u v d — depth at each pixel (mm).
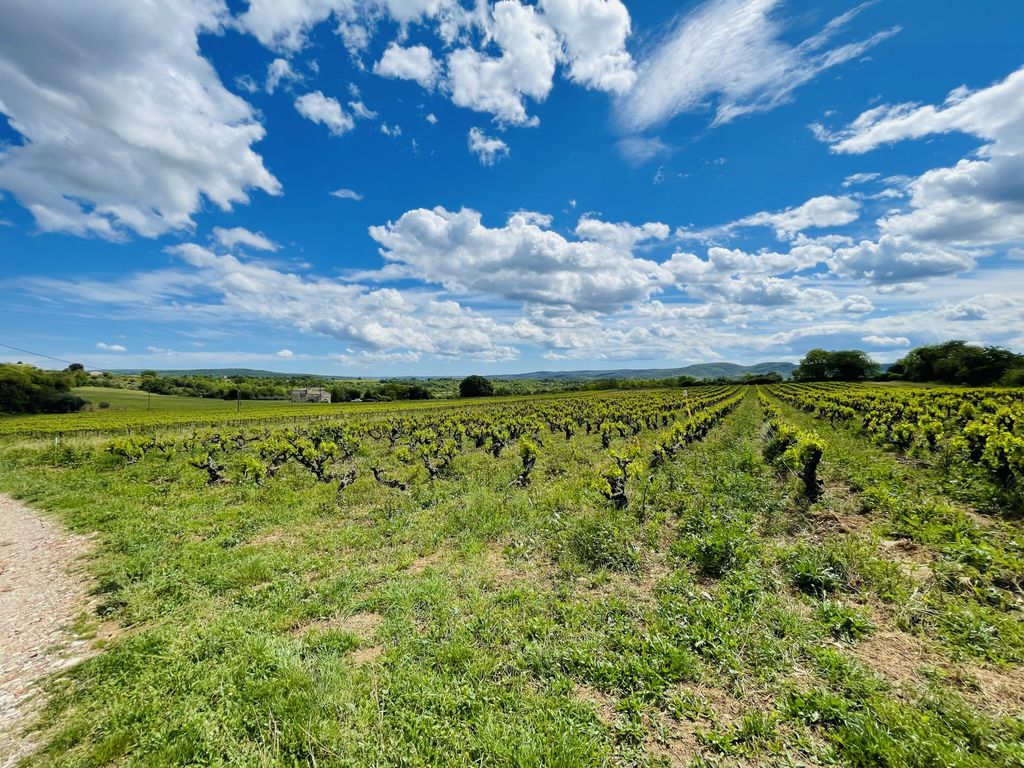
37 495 15562
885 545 7480
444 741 3969
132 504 13641
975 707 3945
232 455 23844
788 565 6898
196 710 4469
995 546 6848
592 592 6828
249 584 7914
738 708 4234
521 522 10266
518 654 5164
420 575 7828
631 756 3721
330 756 3865
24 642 6238
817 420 26672
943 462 12172
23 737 4375
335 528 10977
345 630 6176
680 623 5645
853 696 4191
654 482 12453
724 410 35125
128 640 5965
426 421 37938
